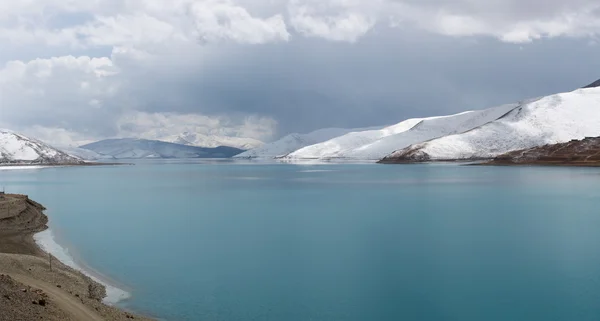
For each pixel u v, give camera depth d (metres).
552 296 29.27
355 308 27.67
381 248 42.09
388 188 103.69
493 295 29.62
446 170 184.38
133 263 37.69
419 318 26.11
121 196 92.81
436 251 40.75
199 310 27.28
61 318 20.62
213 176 166.62
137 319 24.66
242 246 43.75
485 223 54.19
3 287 21.17
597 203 70.44
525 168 184.00
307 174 171.62
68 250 42.41
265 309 27.31
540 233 47.81
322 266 36.50
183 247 43.50
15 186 120.75
